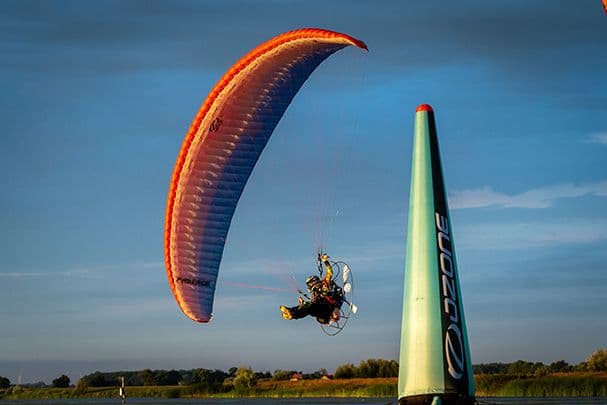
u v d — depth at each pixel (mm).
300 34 39594
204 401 149000
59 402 172500
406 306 38094
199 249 45281
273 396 153000
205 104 43406
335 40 37594
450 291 37656
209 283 45656
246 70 42344
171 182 44469
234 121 44094
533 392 105875
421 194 38500
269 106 44406
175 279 45438
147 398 189250
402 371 37875
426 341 37406
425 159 38688
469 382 37375
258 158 45062
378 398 139625
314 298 39219
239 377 162375
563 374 111000
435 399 36969
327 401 128125
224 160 44469
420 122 39000
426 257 37969
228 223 45406
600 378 105812
